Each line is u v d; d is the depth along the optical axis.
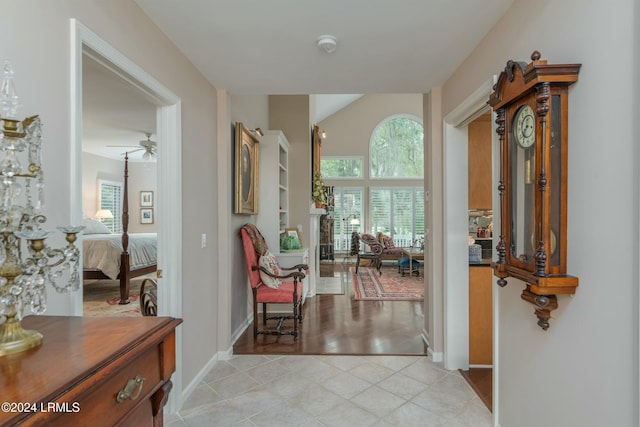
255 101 4.38
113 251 4.83
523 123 1.47
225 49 2.27
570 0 1.32
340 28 2.02
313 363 2.89
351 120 9.88
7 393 0.63
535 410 1.58
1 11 1.03
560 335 1.38
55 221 1.21
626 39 1.06
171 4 1.78
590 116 1.21
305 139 5.35
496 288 1.98
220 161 3.00
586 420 1.24
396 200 9.82
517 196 1.53
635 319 1.04
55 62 1.23
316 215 6.02
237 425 2.05
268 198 4.41
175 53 2.21
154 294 2.35
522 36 1.68
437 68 2.57
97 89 3.13
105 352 0.80
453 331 2.77
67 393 0.65
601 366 1.17
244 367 2.81
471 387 2.49
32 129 0.85
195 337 2.50
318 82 2.85
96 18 1.46
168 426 2.03
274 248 4.39
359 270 8.08
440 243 2.92
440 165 2.93
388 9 1.83
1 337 0.78
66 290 0.92
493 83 1.96
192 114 2.48
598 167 1.17
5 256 0.77
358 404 2.27
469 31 2.06
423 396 2.37
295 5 1.79
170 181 2.20
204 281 2.68
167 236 2.19
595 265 1.19
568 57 1.33
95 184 7.26
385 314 4.38
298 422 2.08
